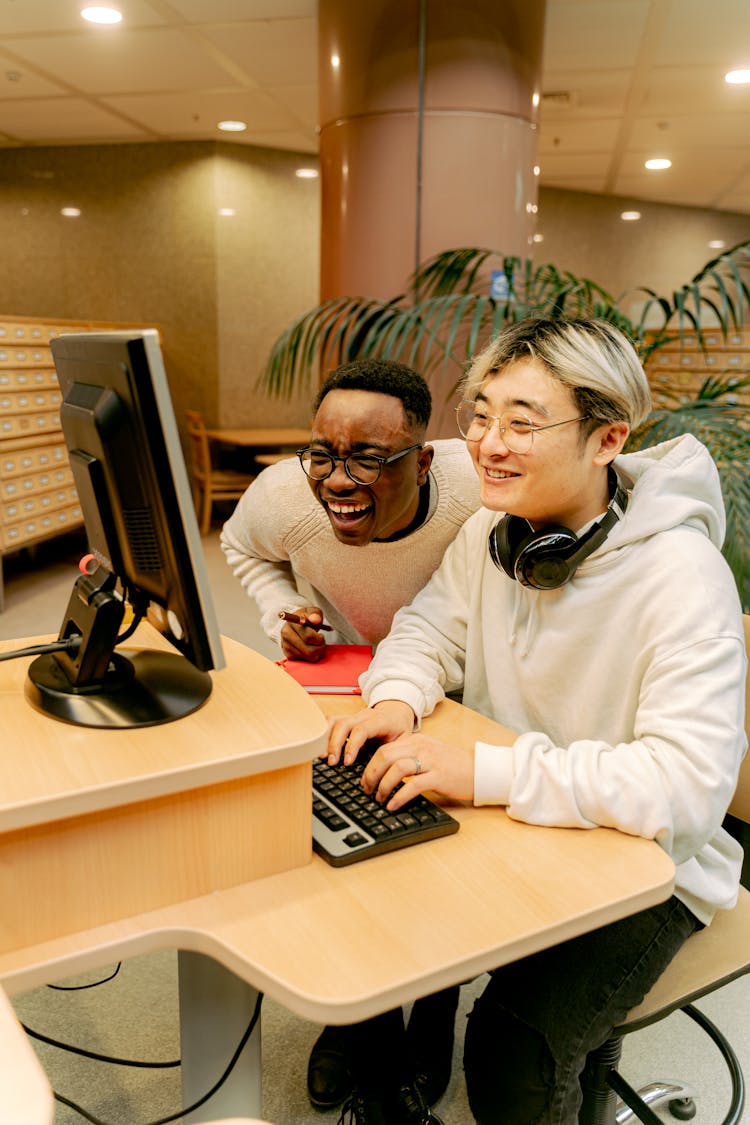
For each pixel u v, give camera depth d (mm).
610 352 986
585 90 4781
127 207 6441
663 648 999
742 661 988
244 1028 971
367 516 1277
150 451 740
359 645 1542
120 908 769
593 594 1082
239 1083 997
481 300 2463
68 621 955
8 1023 551
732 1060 1386
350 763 1037
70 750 786
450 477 1431
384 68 3250
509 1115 1053
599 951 1024
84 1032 1575
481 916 785
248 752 785
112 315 6641
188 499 767
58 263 6617
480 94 3232
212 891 812
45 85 4875
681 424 2191
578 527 1087
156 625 930
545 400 975
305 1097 1441
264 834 827
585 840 919
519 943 756
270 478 1529
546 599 1135
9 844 708
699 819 927
